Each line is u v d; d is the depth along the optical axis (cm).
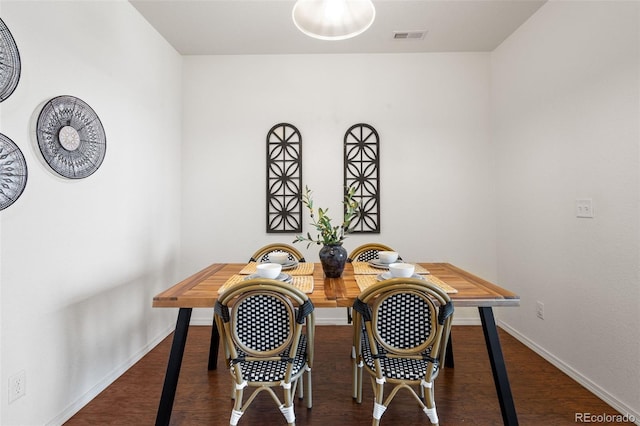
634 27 159
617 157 170
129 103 221
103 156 193
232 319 131
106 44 197
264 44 280
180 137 298
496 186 293
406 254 299
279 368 140
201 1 221
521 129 253
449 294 149
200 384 197
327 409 172
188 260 300
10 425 139
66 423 163
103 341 195
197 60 299
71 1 169
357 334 155
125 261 217
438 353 145
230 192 300
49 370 157
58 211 162
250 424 160
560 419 164
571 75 201
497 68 286
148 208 245
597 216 183
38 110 150
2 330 136
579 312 196
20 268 143
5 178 135
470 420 163
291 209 299
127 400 183
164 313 271
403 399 181
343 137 299
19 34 140
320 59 298
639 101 157
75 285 173
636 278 160
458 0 221
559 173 212
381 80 298
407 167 298
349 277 183
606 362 177
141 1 219
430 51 295
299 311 131
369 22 158
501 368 151
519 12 235
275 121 299
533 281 241
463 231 298
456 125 297
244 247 301
